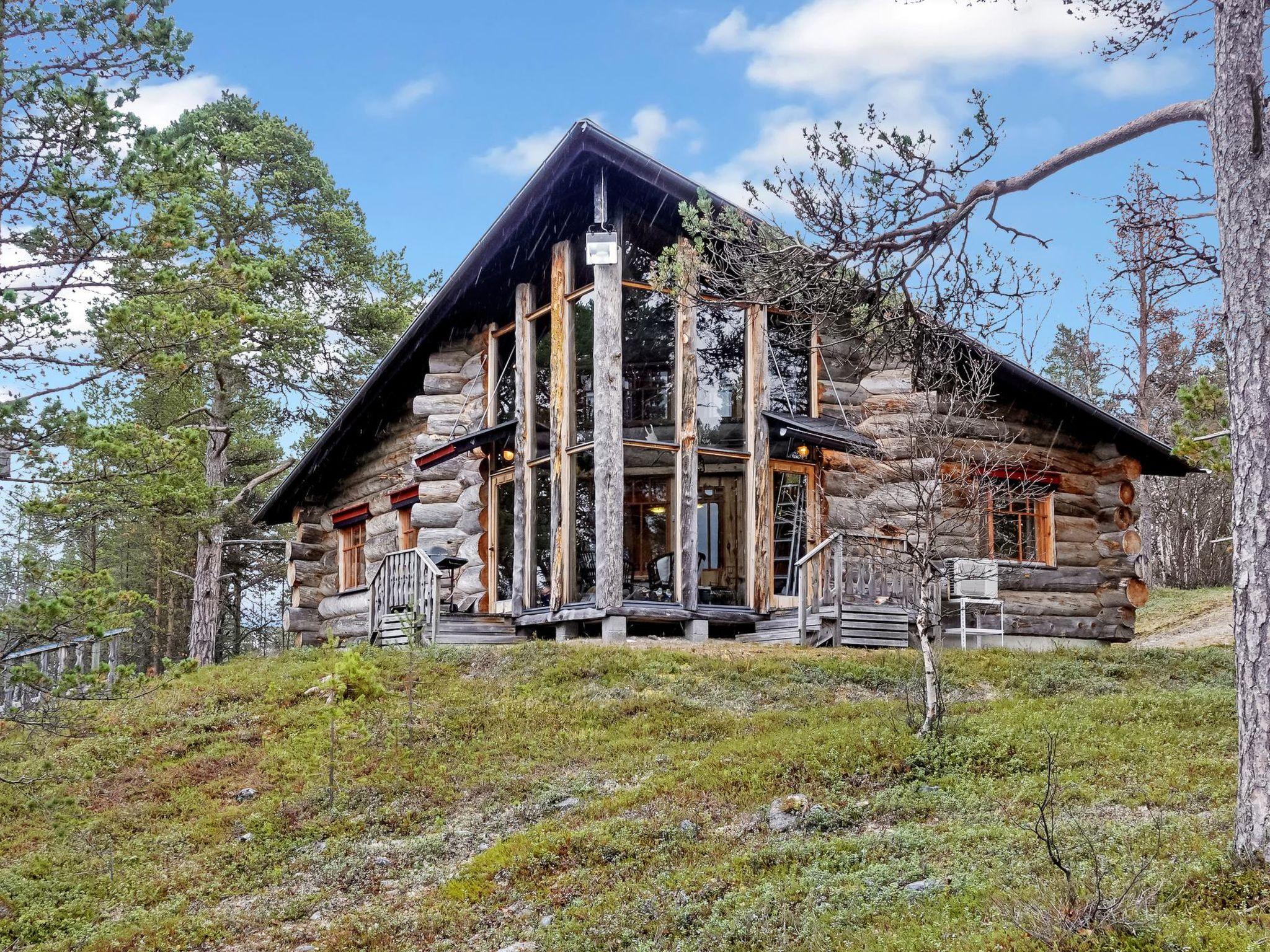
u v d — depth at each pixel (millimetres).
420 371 20266
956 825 7781
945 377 12984
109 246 9070
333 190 26844
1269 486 6684
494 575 17953
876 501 16500
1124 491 18203
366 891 8461
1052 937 5539
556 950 6863
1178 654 14477
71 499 9781
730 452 15977
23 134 8898
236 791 10742
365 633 20500
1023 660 13812
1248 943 5250
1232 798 7684
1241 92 7109
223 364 22797
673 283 10852
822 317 9578
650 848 8141
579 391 16281
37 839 10227
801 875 7340
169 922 8219
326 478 23062
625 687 12492
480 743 11109
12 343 9070
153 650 34812
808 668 13070
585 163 15461
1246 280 6961
